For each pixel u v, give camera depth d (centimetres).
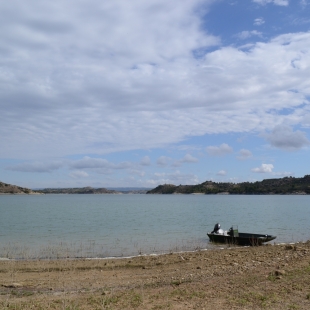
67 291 1170
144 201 14525
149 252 2231
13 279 1381
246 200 14862
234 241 2606
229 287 1121
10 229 3844
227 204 10925
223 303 948
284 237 3166
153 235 3266
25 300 1039
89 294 1103
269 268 1407
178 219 5306
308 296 978
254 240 2480
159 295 1049
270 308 893
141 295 1049
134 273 1502
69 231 3631
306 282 1137
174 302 970
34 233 3459
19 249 2336
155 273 1479
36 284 1285
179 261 1748
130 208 8738
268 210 7638
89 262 1784
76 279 1376
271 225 4375
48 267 1645
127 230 3734
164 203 12112
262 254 1852
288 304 924
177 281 1249
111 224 4462
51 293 1152
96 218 5475
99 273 1510
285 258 1645
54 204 11094
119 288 1195
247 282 1173
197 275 1359
